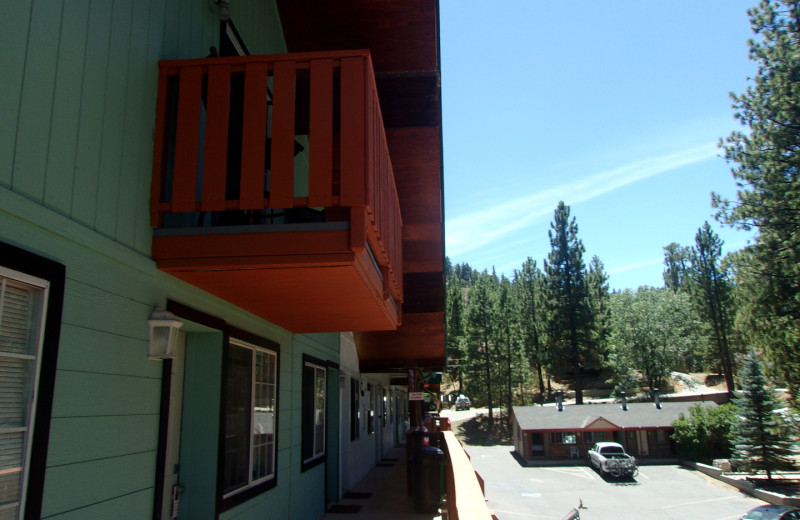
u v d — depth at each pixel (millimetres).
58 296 2668
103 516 2945
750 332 20797
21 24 2521
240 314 5086
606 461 32406
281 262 3549
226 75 3809
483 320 54688
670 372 57031
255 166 3660
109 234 3133
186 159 3686
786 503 25109
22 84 2510
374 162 3916
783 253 19422
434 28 6590
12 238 2410
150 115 3682
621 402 42625
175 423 4383
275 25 6969
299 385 7141
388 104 7324
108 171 3160
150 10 3771
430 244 9281
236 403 4992
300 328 6457
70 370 2740
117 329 3160
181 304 3922
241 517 4961
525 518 23578
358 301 4793
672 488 29453
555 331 52625
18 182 2457
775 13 19406
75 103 2891
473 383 54250
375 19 6660
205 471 4402
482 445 48344
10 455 2355
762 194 19672
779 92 19109
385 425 17734
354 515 8031
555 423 40188
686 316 57344
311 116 3699
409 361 12633
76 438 2756
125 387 3211
